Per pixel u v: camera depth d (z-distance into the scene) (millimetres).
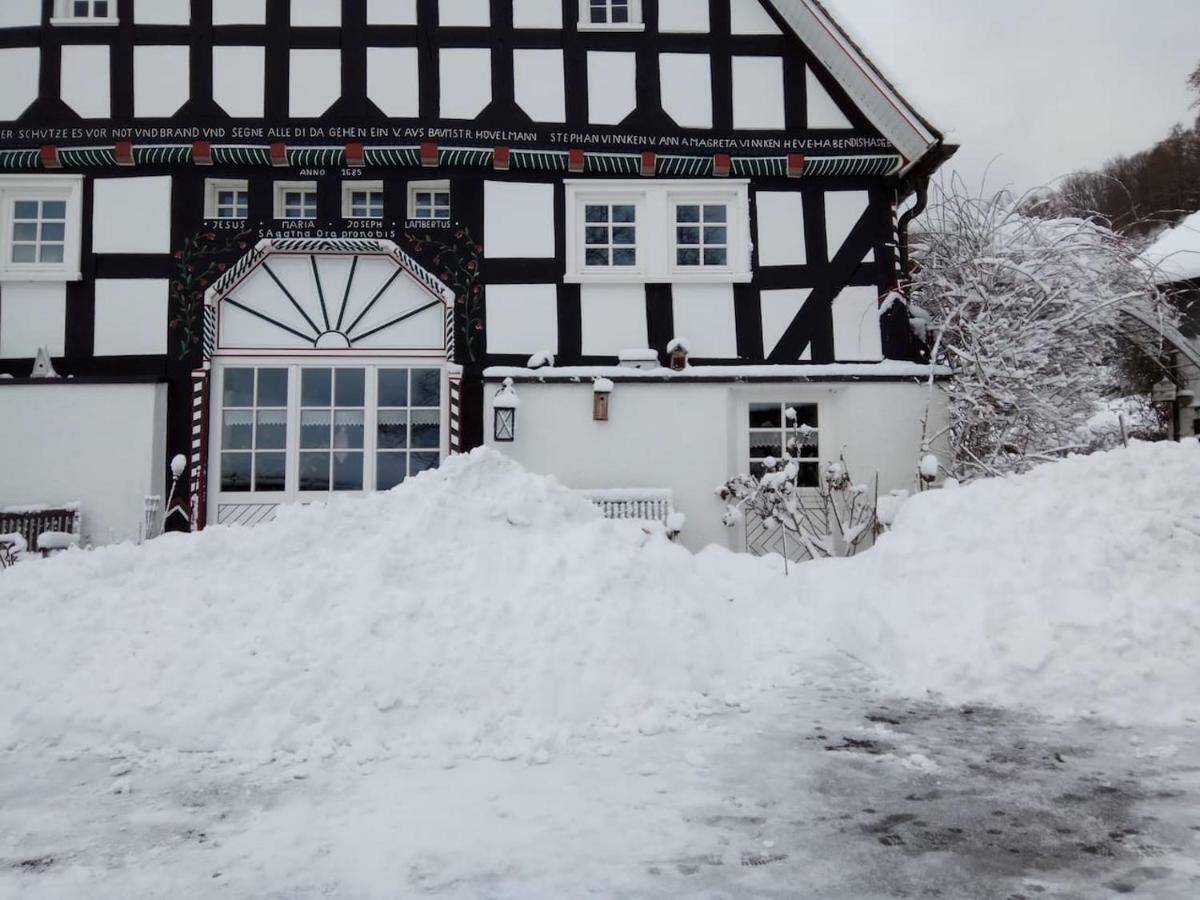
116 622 5098
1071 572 5609
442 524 5898
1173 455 6492
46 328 10141
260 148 10297
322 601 5238
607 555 5801
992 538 6121
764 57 10820
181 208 10250
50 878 3006
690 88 10750
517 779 3934
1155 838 3281
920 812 3539
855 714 4883
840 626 6113
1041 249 10219
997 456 9703
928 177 10555
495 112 10562
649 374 10195
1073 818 3477
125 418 9766
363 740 4398
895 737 4492
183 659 4797
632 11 10859
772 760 4164
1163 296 10273
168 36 10469
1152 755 4211
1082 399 10781
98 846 3266
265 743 4328
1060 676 5105
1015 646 5328
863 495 8797
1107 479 6438
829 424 10609
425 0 10656
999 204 10844
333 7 10594
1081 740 4445
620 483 10133
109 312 10117
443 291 10188
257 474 9977
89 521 9656
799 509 8656
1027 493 6488
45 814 3578
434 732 4457
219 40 10484
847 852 3168
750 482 8414
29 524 9336
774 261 10633
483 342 10297
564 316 10422
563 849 3193
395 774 4020
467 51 10633
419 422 10148
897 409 10289
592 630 5180
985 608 5637
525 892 2867
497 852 3170
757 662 5703
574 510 6414
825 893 2859
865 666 5750
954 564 6070
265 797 3744
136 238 10203
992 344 9781
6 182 10250
